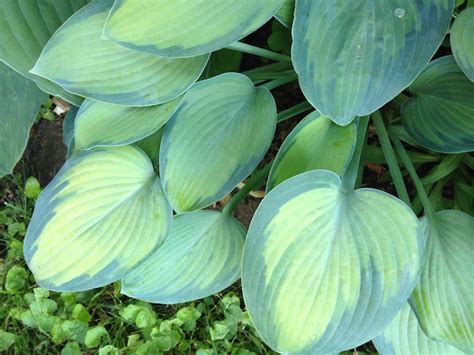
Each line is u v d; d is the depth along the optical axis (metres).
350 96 0.39
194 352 0.55
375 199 0.40
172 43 0.40
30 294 0.56
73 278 0.44
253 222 0.39
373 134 0.58
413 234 0.39
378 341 0.44
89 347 0.53
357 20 0.38
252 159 0.44
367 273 0.39
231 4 0.40
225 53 0.56
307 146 0.45
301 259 0.39
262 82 0.58
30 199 0.61
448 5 0.38
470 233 0.43
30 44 0.47
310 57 0.39
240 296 0.57
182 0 0.40
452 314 0.40
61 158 0.64
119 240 0.44
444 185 0.56
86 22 0.44
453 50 0.42
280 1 0.41
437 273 0.41
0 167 0.52
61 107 0.64
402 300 0.38
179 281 0.46
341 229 0.39
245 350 0.53
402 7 0.38
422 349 0.44
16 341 0.55
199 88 0.45
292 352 0.39
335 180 0.40
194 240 0.46
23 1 0.47
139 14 0.40
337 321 0.39
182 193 0.44
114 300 0.57
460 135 0.46
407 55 0.38
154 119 0.45
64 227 0.44
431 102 0.48
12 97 0.51
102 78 0.43
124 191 0.45
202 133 0.44
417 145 0.54
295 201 0.39
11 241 0.59
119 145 0.45
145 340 0.54
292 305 0.39
